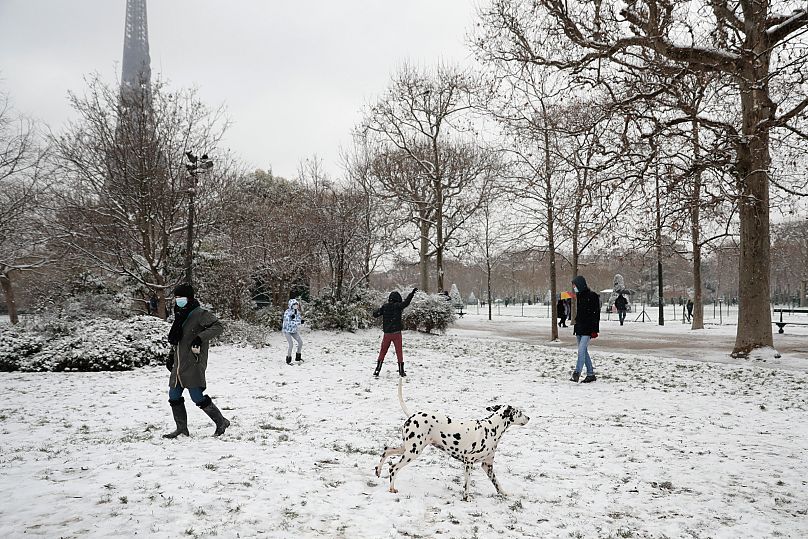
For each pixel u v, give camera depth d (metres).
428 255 33.19
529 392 10.65
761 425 8.18
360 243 26.92
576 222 20.45
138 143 19.09
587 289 11.82
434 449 6.80
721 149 12.95
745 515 4.88
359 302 25.33
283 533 3.97
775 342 20.88
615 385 11.48
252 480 5.10
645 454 6.67
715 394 10.53
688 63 14.08
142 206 19.20
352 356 16.17
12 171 25.08
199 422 7.73
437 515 4.58
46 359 13.00
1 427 7.33
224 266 21.62
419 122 31.16
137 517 4.13
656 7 13.55
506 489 5.38
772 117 12.90
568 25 14.87
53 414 8.23
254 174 32.81
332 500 4.71
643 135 13.43
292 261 25.16
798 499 5.28
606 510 4.93
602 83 14.60
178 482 4.96
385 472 5.67
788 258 57.88
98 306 19.14
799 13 13.89
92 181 19.17
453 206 33.34
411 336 23.38
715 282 71.62
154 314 22.42
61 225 19.89
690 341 21.95
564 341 22.45
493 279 78.00
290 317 14.38
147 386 10.82
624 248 15.78
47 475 5.10
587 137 14.84
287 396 9.95
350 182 29.44
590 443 7.14
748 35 14.02
